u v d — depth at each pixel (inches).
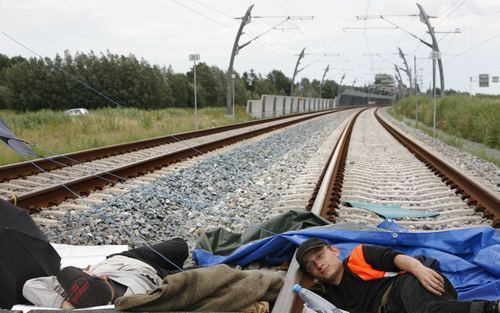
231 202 398.9
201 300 162.7
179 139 861.8
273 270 226.8
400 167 623.2
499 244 205.8
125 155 639.8
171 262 217.5
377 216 353.7
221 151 738.2
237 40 1651.1
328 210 339.6
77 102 2191.2
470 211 358.0
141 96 2325.3
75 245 260.4
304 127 1443.2
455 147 943.0
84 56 2249.0
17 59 2576.3
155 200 375.9
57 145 725.9
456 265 198.1
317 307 163.6
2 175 445.1
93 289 166.7
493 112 1032.8
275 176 526.9
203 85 3243.1
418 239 213.5
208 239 258.5
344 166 598.5
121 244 284.8
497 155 798.5
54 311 148.9
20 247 176.9
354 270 180.2
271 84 4712.1
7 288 172.2
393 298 171.2
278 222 255.0
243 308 166.1
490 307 152.9
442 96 1841.8
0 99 2069.4
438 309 158.6
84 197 382.3
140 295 156.0
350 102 6058.1
